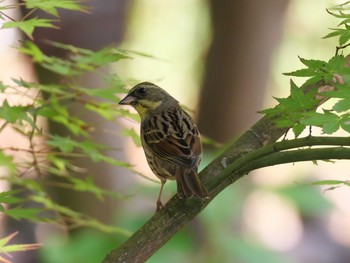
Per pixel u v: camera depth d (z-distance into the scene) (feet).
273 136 21.94
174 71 72.18
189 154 27.48
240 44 57.62
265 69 58.34
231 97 58.44
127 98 31.40
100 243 31.96
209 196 20.79
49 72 43.24
